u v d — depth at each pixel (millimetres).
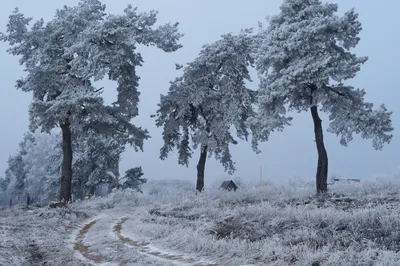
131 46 29703
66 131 29266
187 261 11312
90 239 16031
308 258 9844
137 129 31906
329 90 23594
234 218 16109
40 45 28750
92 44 27969
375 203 17984
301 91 23250
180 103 32625
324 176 23141
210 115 33188
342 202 19141
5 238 14227
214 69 33156
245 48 32906
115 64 27781
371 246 10156
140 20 29172
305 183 33250
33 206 25375
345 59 23359
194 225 16422
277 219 14539
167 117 34094
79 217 22094
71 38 28844
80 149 52469
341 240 10969
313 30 22375
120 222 21094
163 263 11055
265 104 23859
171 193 31984
